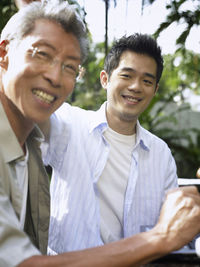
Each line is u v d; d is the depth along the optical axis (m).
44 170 1.26
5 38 1.00
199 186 1.70
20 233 0.76
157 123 5.76
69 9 0.98
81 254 0.75
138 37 1.57
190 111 7.16
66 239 1.62
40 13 0.96
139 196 1.71
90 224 1.59
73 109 1.76
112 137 1.70
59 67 0.95
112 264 0.74
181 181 1.83
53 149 1.60
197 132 6.43
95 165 1.65
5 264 0.72
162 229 0.81
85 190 1.62
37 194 1.25
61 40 0.95
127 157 1.70
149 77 1.58
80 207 1.61
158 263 0.91
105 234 1.62
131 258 0.75
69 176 1.63
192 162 5.49
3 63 1.01
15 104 0.98
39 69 0.93
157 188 1.75
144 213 1.72
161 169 1.77
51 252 1.68
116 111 1.63
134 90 1.57
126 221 1.64
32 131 1.22
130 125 1.68
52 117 1.52
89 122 1.72
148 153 1.75
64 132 1.60
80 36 1.00
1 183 0.87
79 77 1.14
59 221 1.64
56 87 0.96
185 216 0.82
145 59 1.56
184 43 3.54
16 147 1.00
